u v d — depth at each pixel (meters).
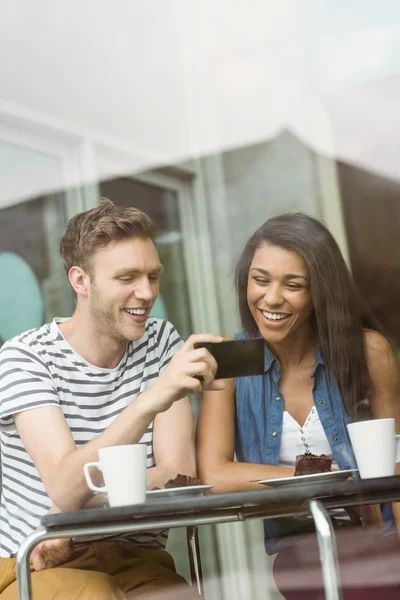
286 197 3.10
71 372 1.65
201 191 3.03
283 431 1.83
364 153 3.05
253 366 1.36
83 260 1.69
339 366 1.86
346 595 1.52
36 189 2.63
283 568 1.68
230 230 3.04
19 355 1.62
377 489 1.21
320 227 1.95
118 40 2.78
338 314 1.89
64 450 1.50
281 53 2.94
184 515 1.22
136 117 2.86
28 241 2.60
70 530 1.17
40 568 1.49
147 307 1.70
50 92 2.65
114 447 1.20
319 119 2.96
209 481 1.77
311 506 1.17
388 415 1.86
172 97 2.94
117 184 2.82
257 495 1.13
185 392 1.35
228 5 2.85
